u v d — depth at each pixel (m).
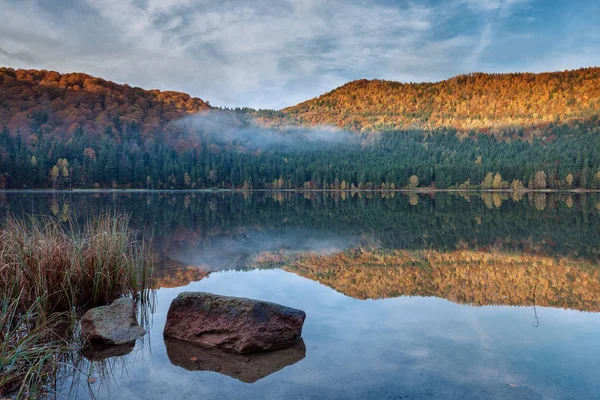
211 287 6.36
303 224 18.25
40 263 4.79
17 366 3.18
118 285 5.53
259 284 6.60
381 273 7.58
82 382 3.09
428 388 2.87
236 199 51.78
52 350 3.39
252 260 8.96
